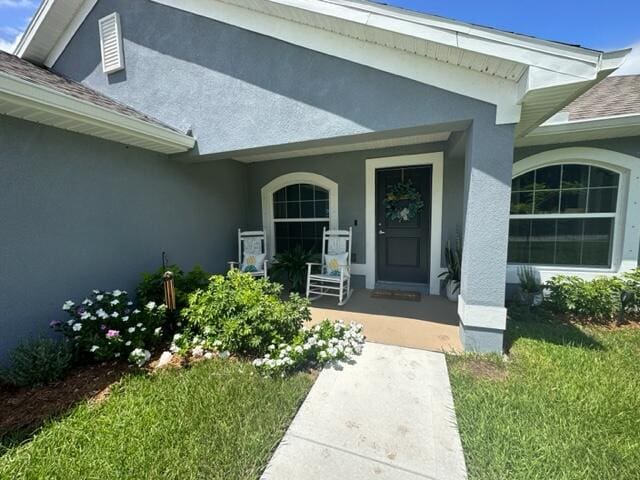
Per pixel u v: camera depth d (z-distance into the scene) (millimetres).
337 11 2717
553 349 2949
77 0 4496
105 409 2119
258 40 3475
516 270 4605
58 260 3111
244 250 5758
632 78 5117
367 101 3029
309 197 5965
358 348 3070
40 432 1920
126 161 3805
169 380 2486
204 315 3053
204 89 3898
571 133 3865
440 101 2783
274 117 3502
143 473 1608
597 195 4309
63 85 3645
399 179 5387
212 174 5332
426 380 2527
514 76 2525
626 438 1804
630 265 4152
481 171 2754
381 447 1836
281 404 2199
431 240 5066
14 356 2459
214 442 1824
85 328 2812
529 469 1607
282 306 3129
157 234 4281
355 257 5590
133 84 4375
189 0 3787
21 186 2801
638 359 2725
